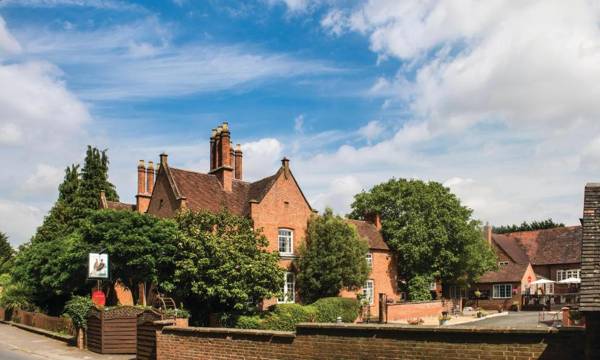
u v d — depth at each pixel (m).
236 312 33.38
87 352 26.48
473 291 66.06
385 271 51.25
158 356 19.58
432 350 12.23
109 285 36.00
